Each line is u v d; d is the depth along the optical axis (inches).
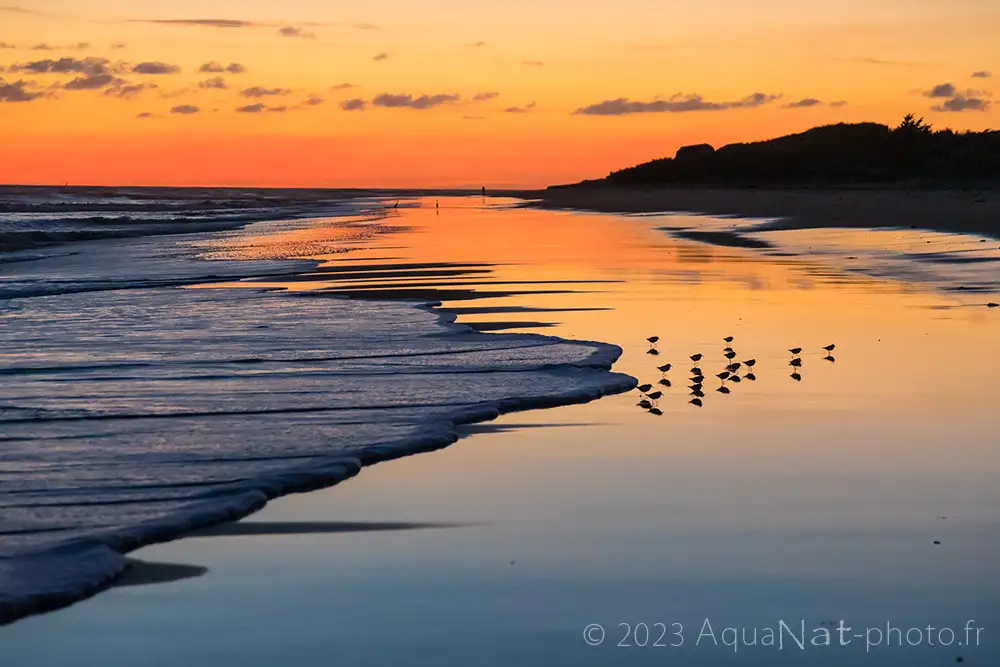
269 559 340.5
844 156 7219.5
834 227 2178.9
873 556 332.2
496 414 548.4
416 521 376.8
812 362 682.2
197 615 295.4
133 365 714.2
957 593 303.0
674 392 601.0
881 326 831.1
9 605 298.2
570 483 421.4
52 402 591.8
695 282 1197.1
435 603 300.2
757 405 561.3
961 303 968.3
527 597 304.2
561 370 670.5
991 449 466.9
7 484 427.8
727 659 264.2
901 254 1491.1
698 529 360.8
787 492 403.2
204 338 837.8
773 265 1406.3
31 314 1007.6
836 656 265.4
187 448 486.0
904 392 589.0
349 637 279.0
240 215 4323.3
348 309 1008.9
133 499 406.0
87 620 293.7
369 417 546.9
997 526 360.5
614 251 1761.8
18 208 4640.8
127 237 2610.7
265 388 630.5
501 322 900.0
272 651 271.4
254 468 448.8
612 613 292.2
